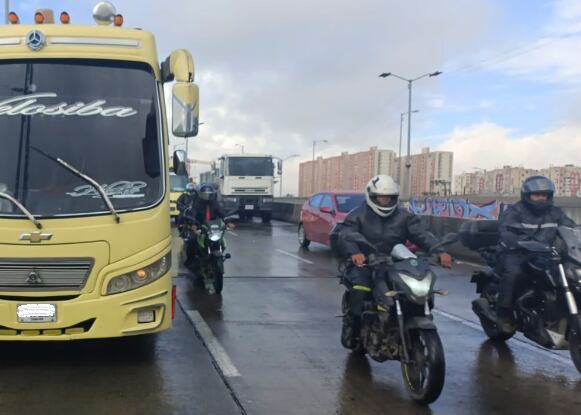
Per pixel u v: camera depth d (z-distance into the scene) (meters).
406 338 4.63
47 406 4.33
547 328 5.18
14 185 4.94
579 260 4.82
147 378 5.00
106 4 5.99
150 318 5.06
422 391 4.51
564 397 4.81
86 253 4.82
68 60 5.34
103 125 5.29
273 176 28.12
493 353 6.03
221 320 7.19
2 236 4.70
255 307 8.02
